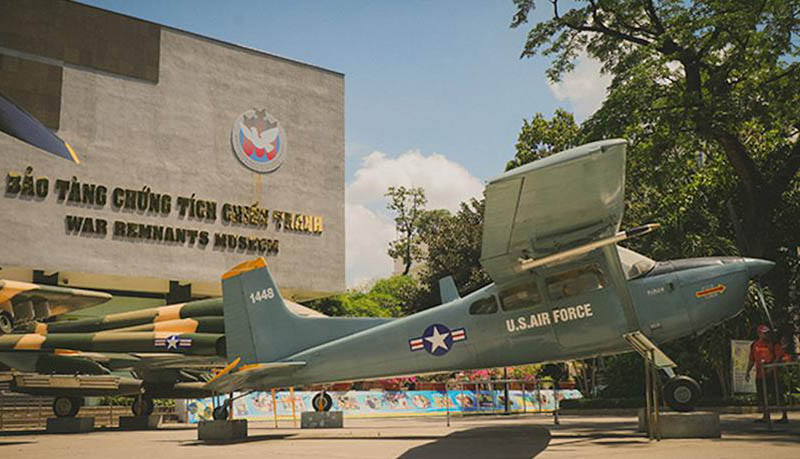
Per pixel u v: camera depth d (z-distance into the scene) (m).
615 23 20.50
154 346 18.06
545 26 20.67
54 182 29.11
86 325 18.91
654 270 10.59
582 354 10.48
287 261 35.50
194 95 33.56
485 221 8.88
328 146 38.00
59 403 16.23
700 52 18.12
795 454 6.79
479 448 8.46
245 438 11.25
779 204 20.11
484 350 10.98
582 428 12.09
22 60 28.81
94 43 30.83
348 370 11.85
